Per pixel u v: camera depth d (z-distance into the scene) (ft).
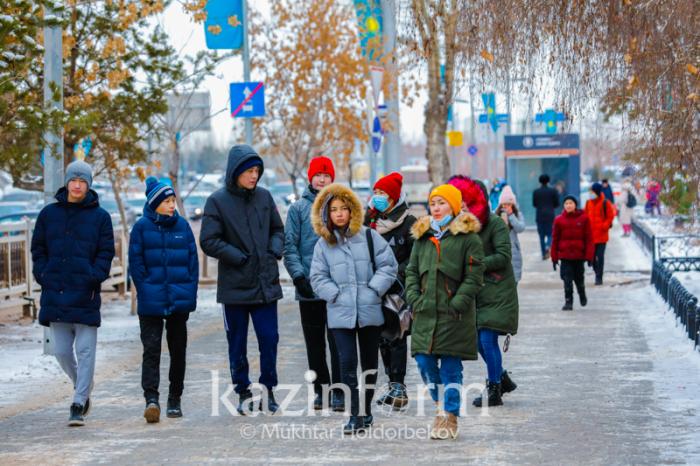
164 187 42.37
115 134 87.10
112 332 72.69
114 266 96.43
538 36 48.42
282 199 284.00
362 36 107.96
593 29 46.91
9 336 71.41
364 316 39.58
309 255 44.09
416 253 38.47
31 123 60.75
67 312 41.75
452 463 34.12
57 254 42.04
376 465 34.01
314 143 165.37
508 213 61.46
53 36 61.98
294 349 63.26
